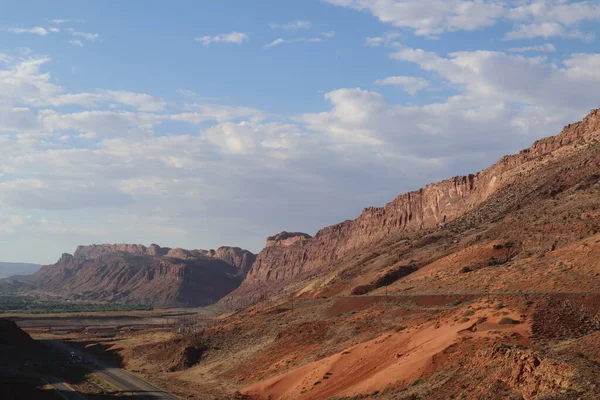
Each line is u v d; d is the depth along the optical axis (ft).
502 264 434.30
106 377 436.35
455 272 456.45
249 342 483.51
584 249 350.84
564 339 221.25
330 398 246.88
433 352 232.32
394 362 249.75
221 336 529.04
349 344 333.42
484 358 199.11
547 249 434.71
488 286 361.10
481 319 255.91
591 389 151.12
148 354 532.32
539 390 165.68
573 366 164.45
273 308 607.37
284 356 381.81
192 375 433.07
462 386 192.24
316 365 301.02
